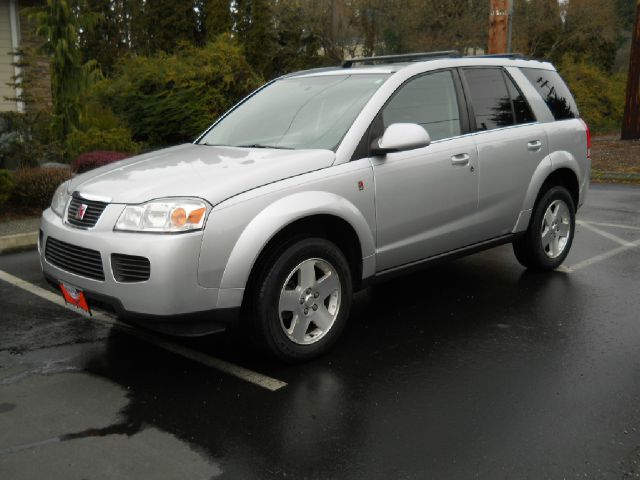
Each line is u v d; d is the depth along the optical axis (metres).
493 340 4.44
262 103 5.19
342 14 29.06
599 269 6.17
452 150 4.83
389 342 4.43
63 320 4.93
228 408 3.51
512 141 5.32
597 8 30.50
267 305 3.83
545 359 4.11
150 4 29.05
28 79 13.23
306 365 4.07
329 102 4.68
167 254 3.51
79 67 12.94
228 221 3.64
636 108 19.08
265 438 3.20
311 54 29.14
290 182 3.92
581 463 2.94
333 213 4.02
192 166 4.13
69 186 4.30
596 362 4.05
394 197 4.43
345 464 2.96
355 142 4.29
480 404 3.53
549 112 5.85
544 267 5.97
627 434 3.19
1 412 3.48
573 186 6.15
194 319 3.66
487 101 5.29
